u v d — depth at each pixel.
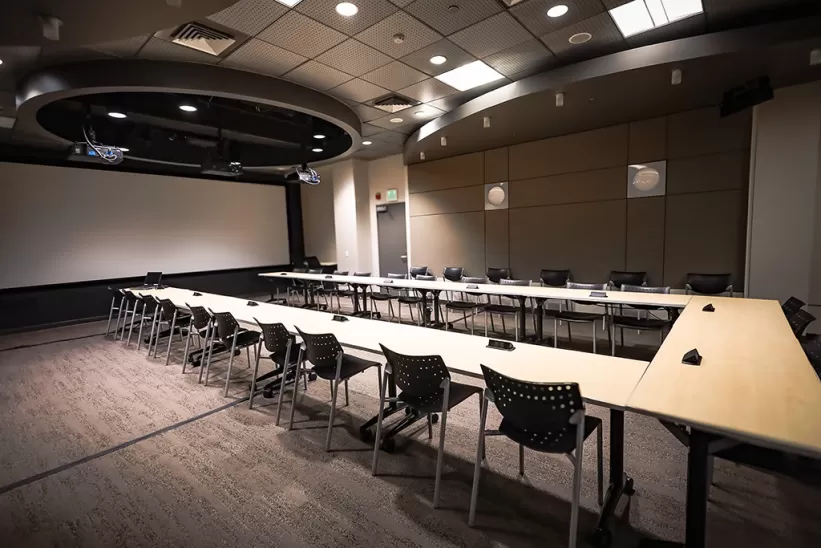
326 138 6.69
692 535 1.41
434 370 2.03
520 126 5.50
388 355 2.25
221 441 2.78
